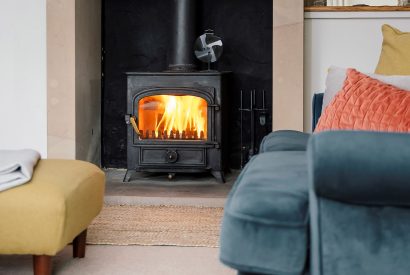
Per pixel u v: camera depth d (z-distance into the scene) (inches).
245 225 54.4
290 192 56.2
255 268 54.5
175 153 161.6
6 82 158.9
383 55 113.1
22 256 98.0
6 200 77.6
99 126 180.1
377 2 173.2
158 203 141.4
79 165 95.3
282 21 151.5
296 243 53.7
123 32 181.2
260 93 179.2
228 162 179.6
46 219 77.7
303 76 152.9
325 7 151.5
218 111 160.9
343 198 52.0
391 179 50.1
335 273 52.7
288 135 101.3
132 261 96.3
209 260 97.3
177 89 160.4
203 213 132.0
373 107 88.4
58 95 155.9
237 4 178.2
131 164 163.2
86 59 165.6
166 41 180.2
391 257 52.2
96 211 96.4
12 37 158.2
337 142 51.2
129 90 161.8
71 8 154.6
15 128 159.2
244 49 178.9
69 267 92.8
